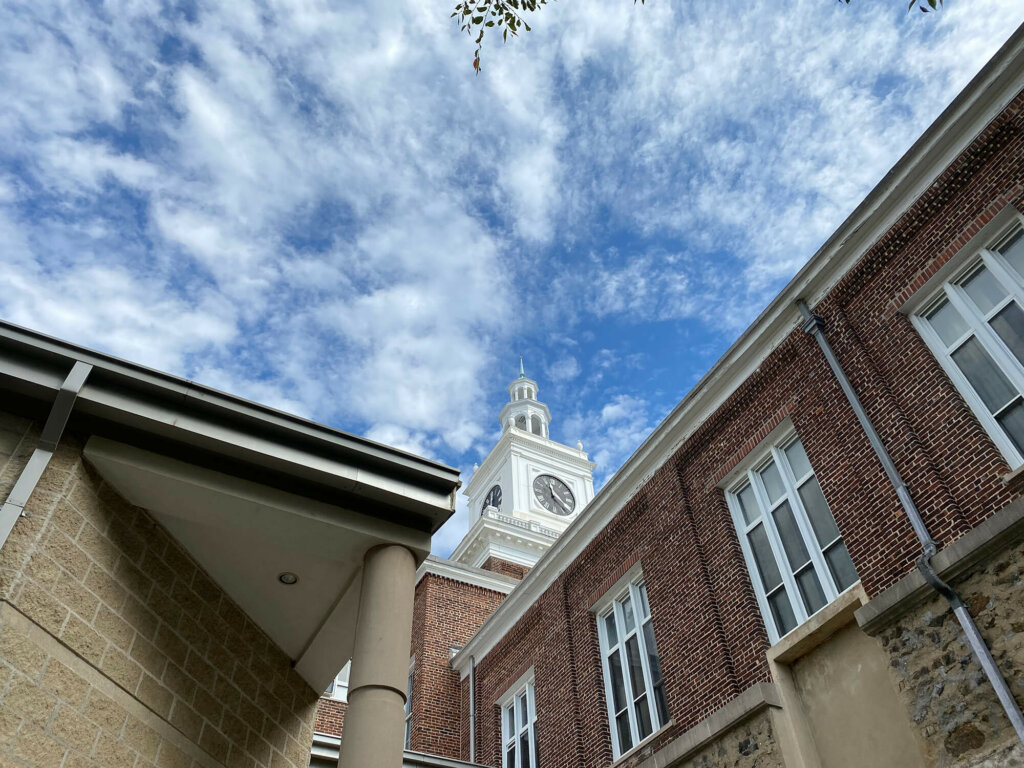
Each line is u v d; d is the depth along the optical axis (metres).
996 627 8.71
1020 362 10.14
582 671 17.44
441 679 25.08
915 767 9.53
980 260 11.01
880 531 10.84
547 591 20.00
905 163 12.01
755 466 14.20
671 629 14.51
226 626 8.07
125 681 6.41
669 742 13.37
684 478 15.73
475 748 22.19
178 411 6.98
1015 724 8.05
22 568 5.68
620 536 17.31
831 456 12.11
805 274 13.41
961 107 11.39
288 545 7.56
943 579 9.37
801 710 11.48
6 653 5.38
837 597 11.52
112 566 6.62
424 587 28.22
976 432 10.09
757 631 12.59
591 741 16.28
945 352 11.09
